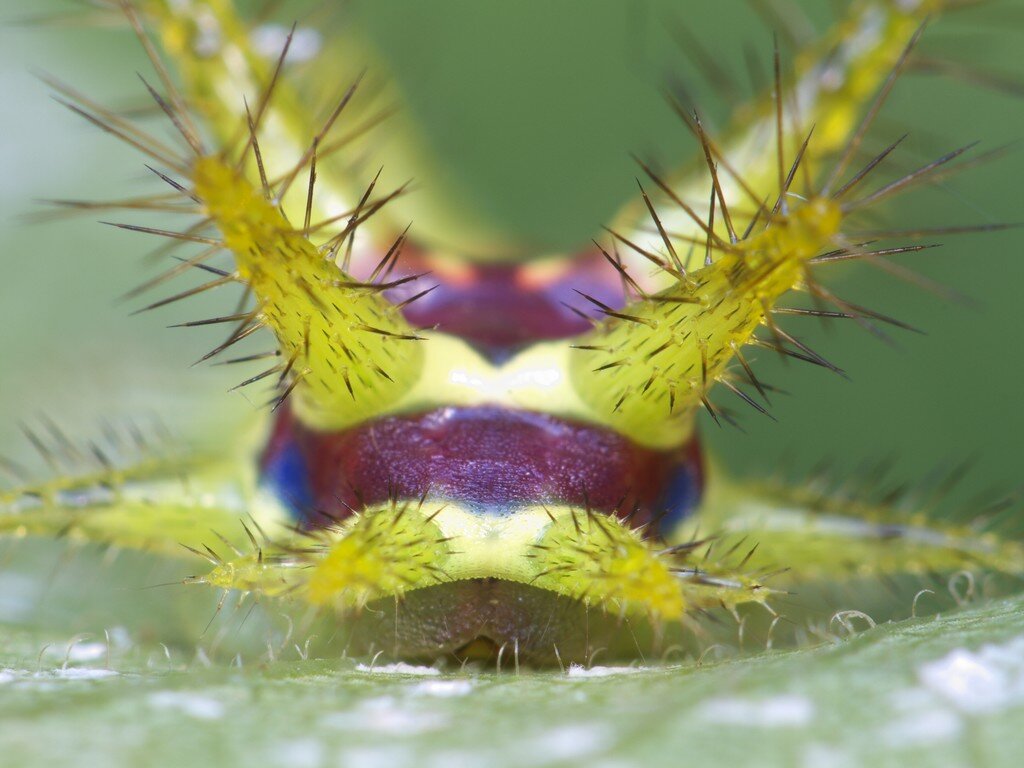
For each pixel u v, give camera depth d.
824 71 0.06
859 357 0.07
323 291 0.05
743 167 0.05
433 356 0.05
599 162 0.09
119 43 0.09
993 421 0.07
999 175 0.08
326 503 0.05
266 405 0.05
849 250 0.05
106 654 0.05
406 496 0.05
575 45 0.09
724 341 0.05
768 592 0.05
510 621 0.05
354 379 0.05
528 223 0.08
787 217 0.05
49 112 0.08
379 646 0.05
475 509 0.05
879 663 0.05
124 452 0.05
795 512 0.05
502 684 0.05
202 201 0.05
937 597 0.06
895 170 0.06
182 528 0.05
